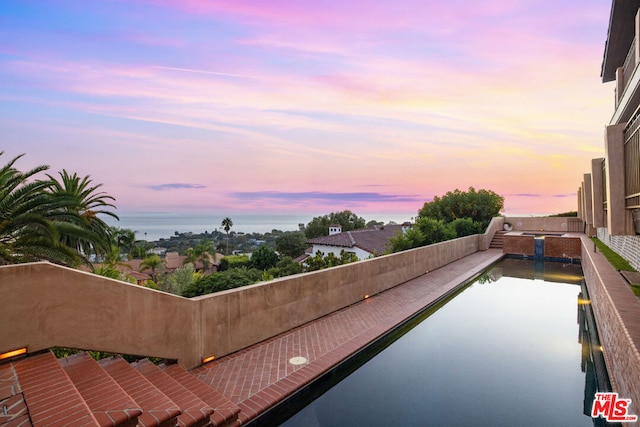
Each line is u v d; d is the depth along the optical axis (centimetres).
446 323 760
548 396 452
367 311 775
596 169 838
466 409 423
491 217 2245
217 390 428
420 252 1200
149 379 409
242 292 559
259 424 391
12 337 343
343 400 452
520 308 877
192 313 488
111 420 270
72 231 1061
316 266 1570
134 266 4812
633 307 494
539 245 1708
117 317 411
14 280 342
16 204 978
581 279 1242
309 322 693
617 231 593
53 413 270
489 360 570
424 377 512
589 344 639
